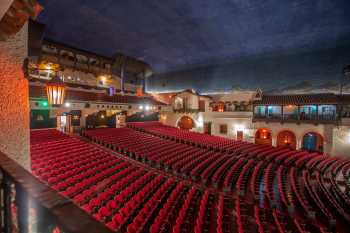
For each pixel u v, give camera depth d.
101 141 22.52
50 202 1.15
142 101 30.12
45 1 14.58
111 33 20.30
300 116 25.27
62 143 17.44
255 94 28.34
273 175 17.80
